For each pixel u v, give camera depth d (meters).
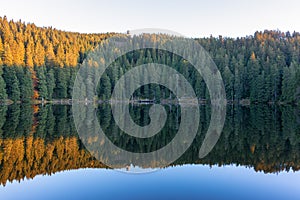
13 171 9.73
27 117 26.06
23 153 12.45
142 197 7.39
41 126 20.58
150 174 9.34
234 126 22.08
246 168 10.10
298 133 18.16
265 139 16.12
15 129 18.81
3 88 41.38
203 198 7.35
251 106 46.53
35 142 14.89
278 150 13.13
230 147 13.95
